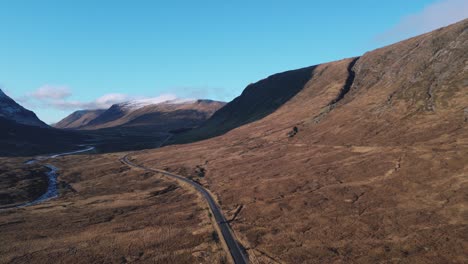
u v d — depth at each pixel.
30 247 64.69
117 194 112.06
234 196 91.81
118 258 58.59
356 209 66.94
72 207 95.62
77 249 63.06
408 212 60.81
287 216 70.81
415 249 50.03
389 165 83.12
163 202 96.75
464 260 45.44
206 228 70.44
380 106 130.12
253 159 133.12
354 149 105.19
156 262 56.66
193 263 55.84
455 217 55.50
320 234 60.31
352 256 51.59
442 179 68.44
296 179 93.50
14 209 94.81
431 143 87.25
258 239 62.50
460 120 93.38
